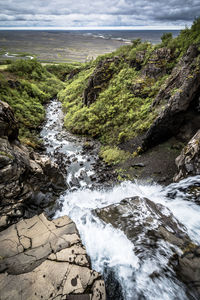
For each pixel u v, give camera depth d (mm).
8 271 4160
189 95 9578
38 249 4781
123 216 6598
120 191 9695
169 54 15602
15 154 7082
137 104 15594
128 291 4688
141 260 5199
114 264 5277
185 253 4922
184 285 4367
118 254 5508
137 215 6496
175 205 7293
